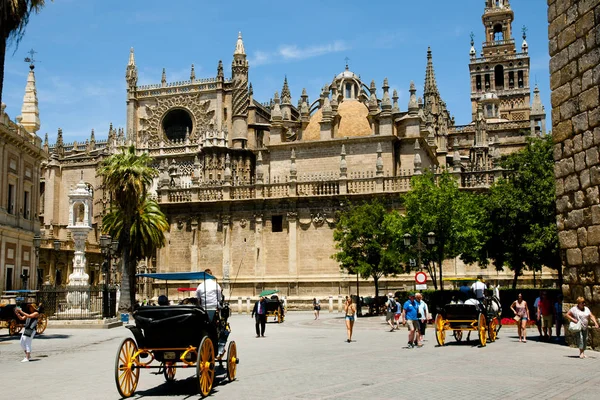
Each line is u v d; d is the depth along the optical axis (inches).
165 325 583.2
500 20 5216.5
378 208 1935.3
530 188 1472.7
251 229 2440.9
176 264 2507.4
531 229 1437.0
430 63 3754.9
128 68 3983.8
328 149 2573.8
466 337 1141.7
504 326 1389.0
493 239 1594.5
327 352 920.9
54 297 1694.1
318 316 1993.1
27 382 673.6
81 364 844.0
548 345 943.0
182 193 2544.3
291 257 2361.0
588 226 845.2
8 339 1300.4
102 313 1711.4
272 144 2645.2
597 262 824.9
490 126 4222.4
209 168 3508.9
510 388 552.1
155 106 3919.8
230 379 637.9
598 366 693.3
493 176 2193.7
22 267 2304.4
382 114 2536.9
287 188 2409.0
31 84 2591.0
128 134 3905.0
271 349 984.3
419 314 983.0
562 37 910.4
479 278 1079.6
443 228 1631.4
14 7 971.9
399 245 1732.3
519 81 5078.7
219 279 2437.3
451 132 4333.2
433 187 1699.1
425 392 541.0
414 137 2527.1
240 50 3826.3
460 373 659.4
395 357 835.4
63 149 4195.4
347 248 1911.9
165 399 551.2
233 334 1325.0
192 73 3900.1
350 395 533.3
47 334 1417.3
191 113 3833.7
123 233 2073.1
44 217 3944.4
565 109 901.2
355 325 1553.9
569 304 892.0
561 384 567.8
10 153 2224.4
